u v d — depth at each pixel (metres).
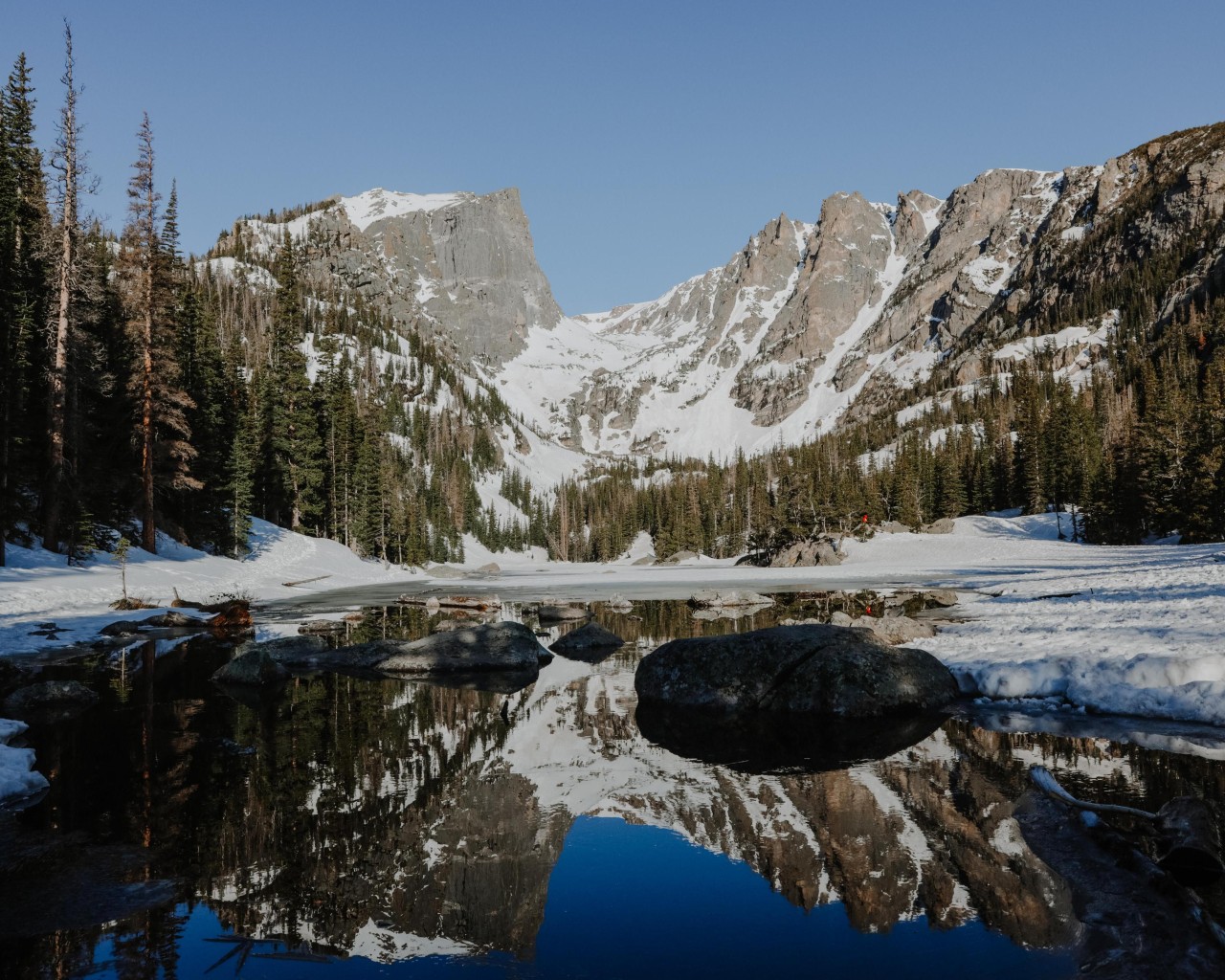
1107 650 13.63
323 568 58.38
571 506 187.62
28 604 25.48
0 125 37.72
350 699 13.96
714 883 5.86
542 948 4.74
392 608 34.19
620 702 13.48
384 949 4.86
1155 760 8.91
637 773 8.93
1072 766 8.75
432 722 11.95
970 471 115.00
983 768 8.77
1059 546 73.44
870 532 87.31
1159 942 4.69
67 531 34.38
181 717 12.37
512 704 13.38
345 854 6.53
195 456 42.97
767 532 95.31
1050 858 6.16
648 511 164.62
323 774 9.01
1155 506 69.88
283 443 64.88
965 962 4.56
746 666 12.98
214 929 5.14
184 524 47.69
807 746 10.20
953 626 20.42
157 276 38.56
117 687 15.09
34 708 12.95
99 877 6.07
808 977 4.33
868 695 12.05
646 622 27.56
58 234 33.19
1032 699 12.46
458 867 6.23
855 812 7.41
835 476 135.00
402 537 88.25
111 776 8.95
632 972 4.45
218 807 7.84
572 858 6.34
